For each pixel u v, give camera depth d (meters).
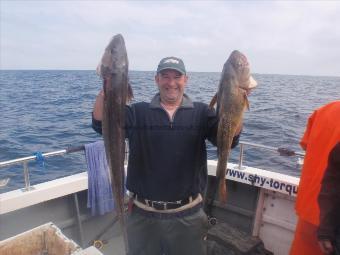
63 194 3.47
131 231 2.75
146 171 2.62
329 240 2.07
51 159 8.59
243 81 2.35
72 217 3.69
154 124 2.61
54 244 2.65
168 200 2.61
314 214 2.33
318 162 2.35
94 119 2.44
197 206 2.72
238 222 3.89
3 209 3.12
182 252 2.74
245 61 2.37
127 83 2.24
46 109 19.50
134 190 2.67
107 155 2.25
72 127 13.45
